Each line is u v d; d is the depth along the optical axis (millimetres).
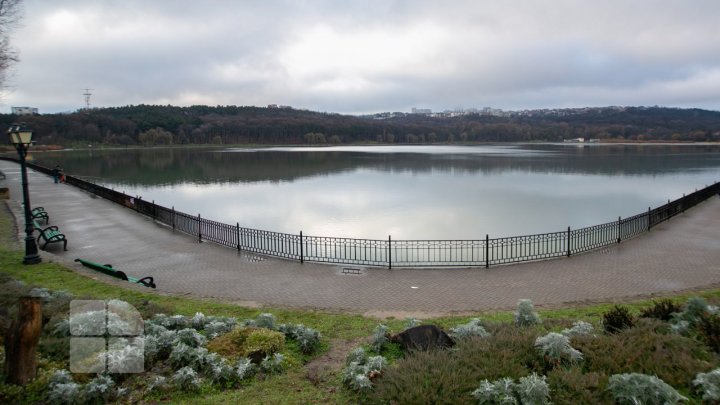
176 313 8828
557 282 12531
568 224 25484
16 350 5305
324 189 41875
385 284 12383
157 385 5602
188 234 19172
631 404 4660
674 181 47281
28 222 12938
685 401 4898
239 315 9109
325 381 5898
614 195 37188
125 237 18578
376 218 27484
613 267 14047
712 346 6105
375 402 5078
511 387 4891
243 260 15125
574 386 4965
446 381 5051
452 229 24328
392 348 6695
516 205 32281
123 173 59062
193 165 73000
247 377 5949
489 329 7105
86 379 5602
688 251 15867
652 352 5730
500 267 14273
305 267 14266
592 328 6930
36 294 8336
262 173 58562
